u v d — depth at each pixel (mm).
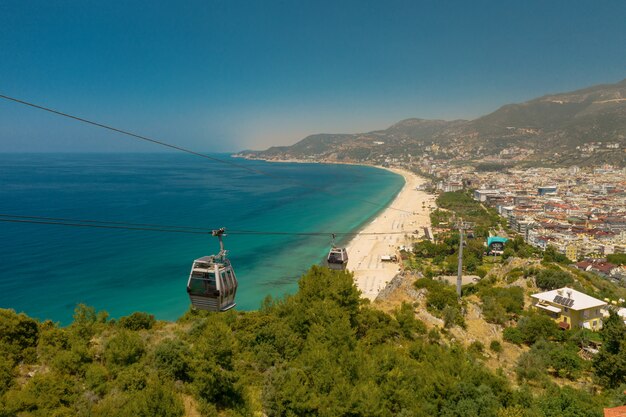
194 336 48875
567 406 42656
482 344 65625
